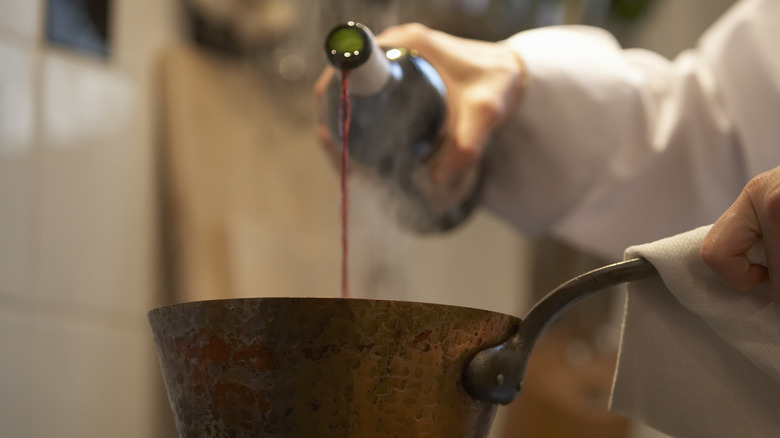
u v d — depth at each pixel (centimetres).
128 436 112
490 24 155
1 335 95
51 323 101
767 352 43
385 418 39
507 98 81
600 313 154
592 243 95
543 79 87
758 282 43
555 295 42
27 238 98
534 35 92
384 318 38
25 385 98
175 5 119
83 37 106
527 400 146
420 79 65
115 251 110
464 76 78
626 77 91
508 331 42
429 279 167
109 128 109
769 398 45
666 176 91
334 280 134
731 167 89
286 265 125
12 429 96
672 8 209
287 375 38
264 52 125
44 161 101
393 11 130
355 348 38
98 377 108
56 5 102
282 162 128
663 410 47
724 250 42
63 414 103
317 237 132
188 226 114
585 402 145
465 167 72
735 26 86
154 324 42
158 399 117
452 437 41
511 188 91
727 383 46
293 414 39
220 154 119
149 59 116
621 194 91
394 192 75
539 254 169
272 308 38
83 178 106
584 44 94
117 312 111
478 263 183
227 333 39
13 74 97
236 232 118
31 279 99
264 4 120
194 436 41
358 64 55
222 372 39
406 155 68
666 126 90
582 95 88
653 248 44
